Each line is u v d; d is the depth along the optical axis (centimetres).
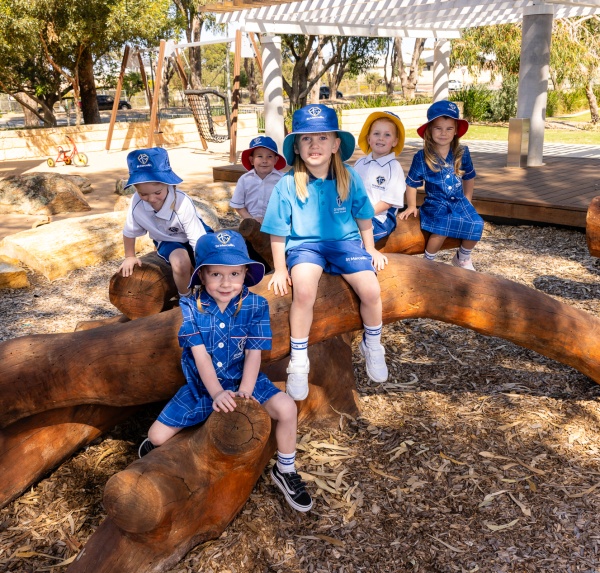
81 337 295
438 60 1480
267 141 459
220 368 265
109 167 1548
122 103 4253
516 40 2345
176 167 1466
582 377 411
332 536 278
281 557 266
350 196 292
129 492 229
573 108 2814
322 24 1238
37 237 700
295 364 286
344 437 351
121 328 291
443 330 492
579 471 317
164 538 246
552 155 1330
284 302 284
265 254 379
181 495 241
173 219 358
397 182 389
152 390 289
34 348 295
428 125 413
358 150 1426
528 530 280
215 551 267
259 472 282
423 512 292
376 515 291
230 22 1162
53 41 1834
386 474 318
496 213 841
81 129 1872
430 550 270
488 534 278
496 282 334
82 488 317
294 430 279
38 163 1650
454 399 388
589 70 2256
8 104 4547
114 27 1802
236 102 1452
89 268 700
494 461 326
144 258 395
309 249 286
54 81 2191
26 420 311
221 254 252
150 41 2222
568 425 356
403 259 315
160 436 267
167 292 382
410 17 1320
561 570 258
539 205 800
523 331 338
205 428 250
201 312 261
